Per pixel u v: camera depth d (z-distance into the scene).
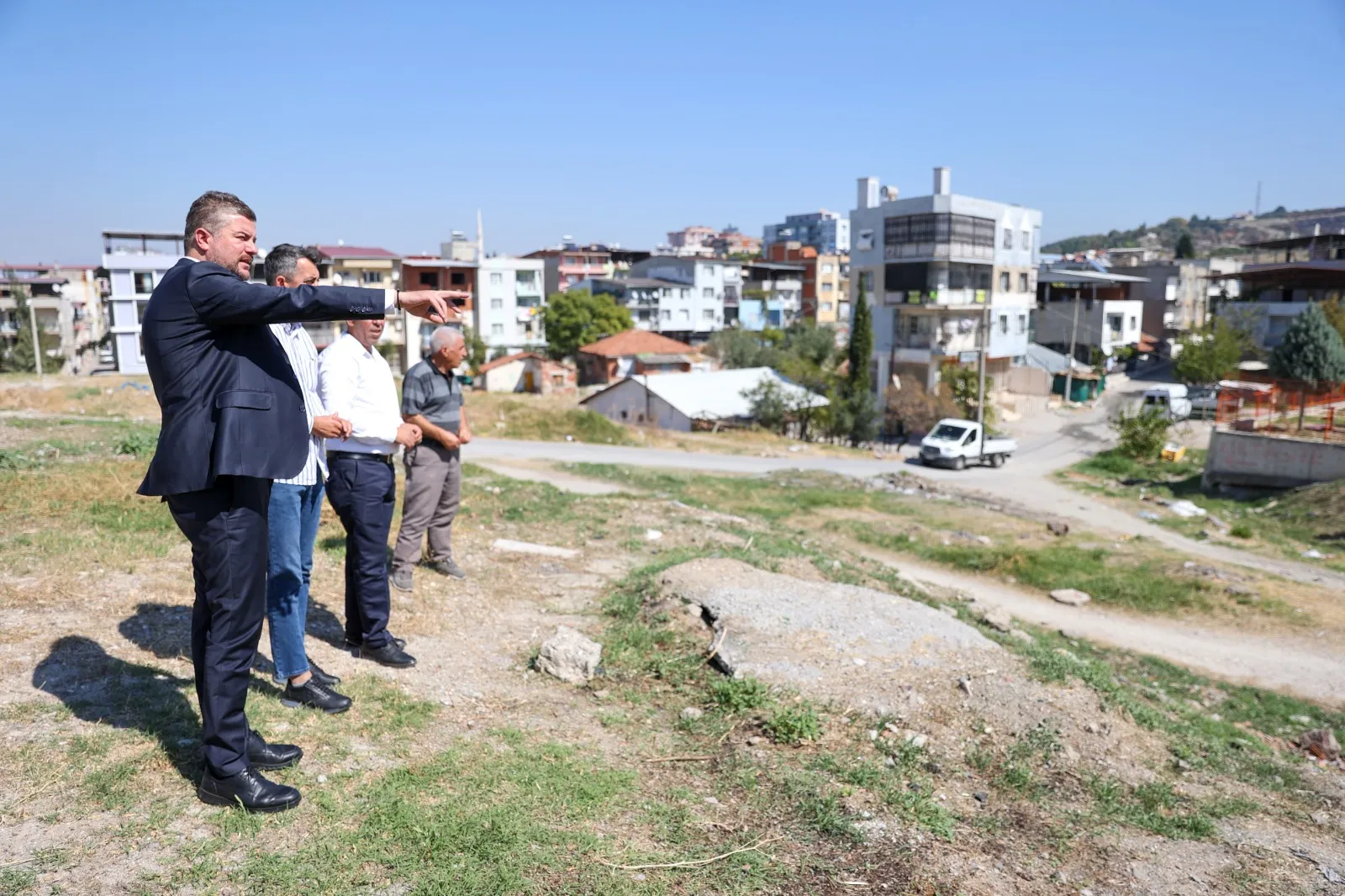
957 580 14.34
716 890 3.22
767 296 92.62
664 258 87.31
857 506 19.56
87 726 3.74
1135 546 16.58
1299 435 24.00
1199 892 3.99
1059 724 5.62
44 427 15.44
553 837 3.39
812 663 5.80
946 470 31.64
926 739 5.09
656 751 4.49
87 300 77.81
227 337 3.00
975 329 50.53
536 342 78.44
